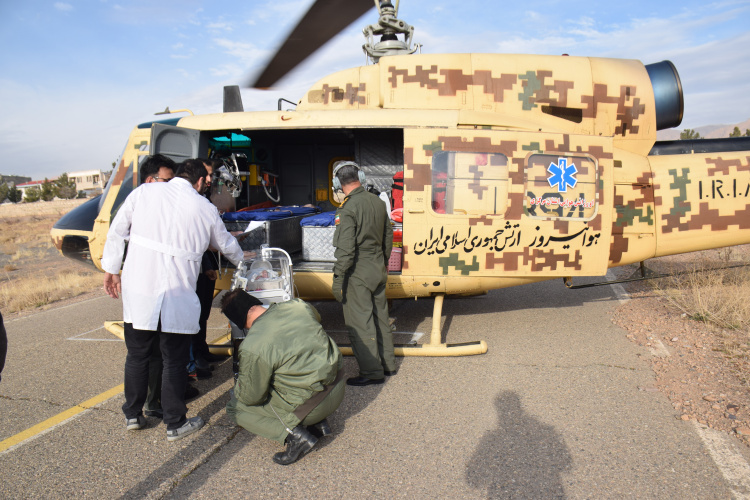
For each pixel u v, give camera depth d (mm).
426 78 4906
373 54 5523
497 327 5367
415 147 4488
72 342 5477
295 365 2758
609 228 4570
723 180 4938
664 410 3336
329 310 6293
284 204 7105
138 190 3213
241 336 3551
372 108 4906
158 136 4570
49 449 3125
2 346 2154
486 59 4934
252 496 2586
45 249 18812
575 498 2467
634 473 2654
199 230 3213
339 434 3207
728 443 2895
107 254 3186
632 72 5008
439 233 4531
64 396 3961
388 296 4820
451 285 4676
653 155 5176
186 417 3312
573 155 4523
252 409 3012
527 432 3135
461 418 3359
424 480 2670
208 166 4316
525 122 4773
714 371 3873
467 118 4645
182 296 3115
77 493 2652
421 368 4285
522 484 2600
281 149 7070
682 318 5281
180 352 3176
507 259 4559
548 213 4535
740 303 5289
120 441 3211
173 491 2656
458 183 4496
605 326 5238
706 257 8570
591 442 2980
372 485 2643
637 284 7125
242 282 3668
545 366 4199
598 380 3867
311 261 5188
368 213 3850
